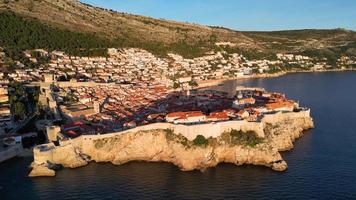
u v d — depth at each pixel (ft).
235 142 596.29
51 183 518.78
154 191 496.23
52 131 633.61
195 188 504.02
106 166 576.61
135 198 478.18
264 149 587.27
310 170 554.87
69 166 569.64
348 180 520.83
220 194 487.61
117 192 492.95
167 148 600.80
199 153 574.15
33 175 538.47
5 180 527.40
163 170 562.25
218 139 596.70
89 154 602.85
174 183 518.78
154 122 646.33
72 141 592.60
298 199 472.44
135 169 565.12
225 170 560.20
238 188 502.79
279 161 573.74
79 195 485.15
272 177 533.96
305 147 652.89
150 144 603.26
